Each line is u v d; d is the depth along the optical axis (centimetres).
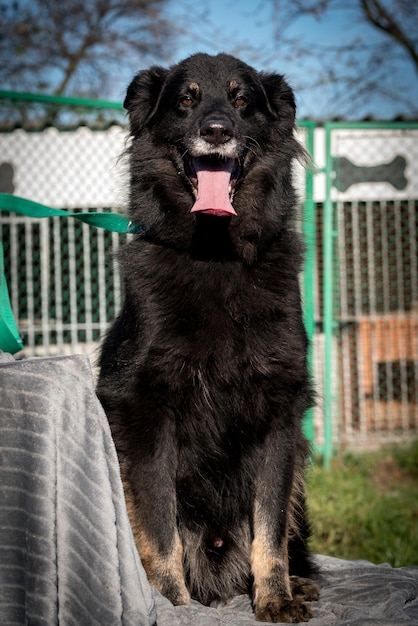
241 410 328
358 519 657
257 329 323
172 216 357
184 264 335
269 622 302
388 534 623
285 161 390
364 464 822
